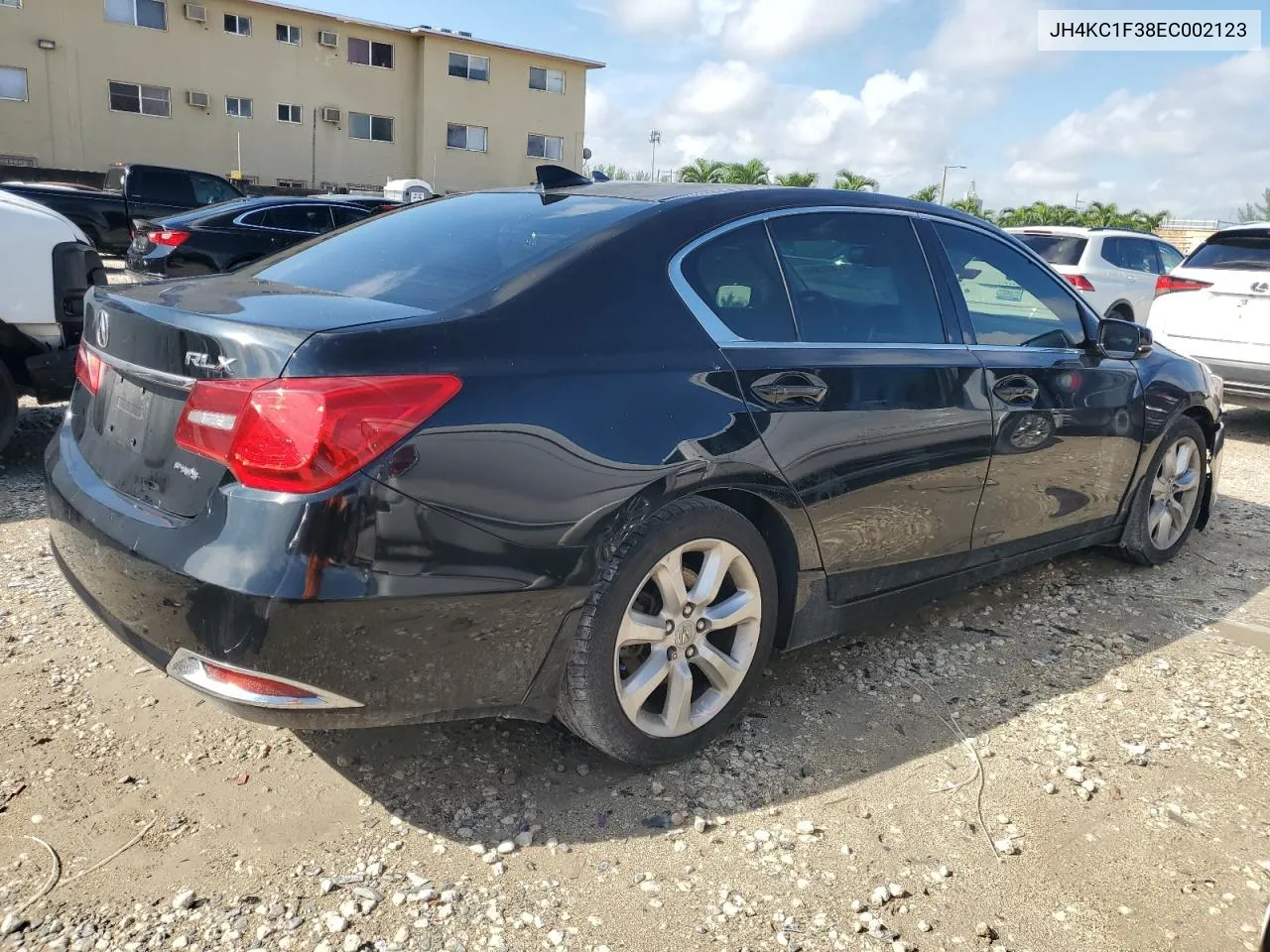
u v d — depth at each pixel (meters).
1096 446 3.83
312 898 2.16
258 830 2.38
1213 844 2.48
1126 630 3.83
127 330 2.42
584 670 2.41
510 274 2.45
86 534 2.36
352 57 33.31
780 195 3.02
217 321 2.16
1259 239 7.57
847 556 2.99
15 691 2.95
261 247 11.56
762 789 2.64
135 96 29.78
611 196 2.94
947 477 3.20
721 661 2.72
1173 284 7.98
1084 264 11.63
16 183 15.92
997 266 3.60
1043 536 3.78
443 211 3.16
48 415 6.55
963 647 3.62
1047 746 2.93
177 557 2.09
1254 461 7.10
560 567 2.27
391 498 2.05
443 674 2.21
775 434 2.66
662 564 2.50
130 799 2.47
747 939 2.10
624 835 2.43
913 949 2.09
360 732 2.84
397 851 2.33
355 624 2.05
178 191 17.14
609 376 2.38
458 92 34.94
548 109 37.00
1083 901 2.26
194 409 2.13
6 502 4.75
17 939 2.00
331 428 2.00
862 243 3.16
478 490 2.15
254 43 31.38
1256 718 3.14
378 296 2.47
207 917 2.09
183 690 3.02
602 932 2.10
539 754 2.77
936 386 3.12
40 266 4.97
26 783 2.50
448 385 2.13
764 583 2.78
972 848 2.43
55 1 28.08
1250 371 7.45
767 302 2.82
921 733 2.98
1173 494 4.48
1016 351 3.50
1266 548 4.95
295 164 32.94
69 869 2.21
